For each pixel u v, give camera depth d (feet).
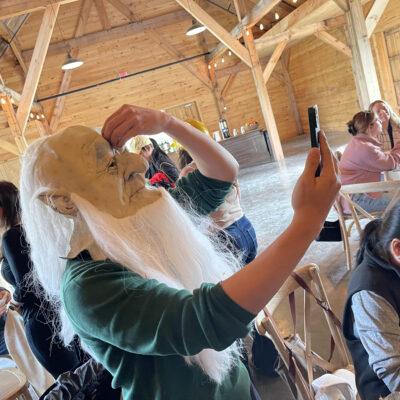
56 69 35.04
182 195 2.82
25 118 23.31
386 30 25.85
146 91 38.24
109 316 1.77
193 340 1.61
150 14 35.55
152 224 2.11
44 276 2.34
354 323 3.95
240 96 40.86
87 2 33.17
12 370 5.99
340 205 9.82
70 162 2.03
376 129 10.21
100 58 36.11
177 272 2.15
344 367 5.01
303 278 4.81
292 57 40.52
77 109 36.99
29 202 2.14
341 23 27.61
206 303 1.61
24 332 6.79
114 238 1.97
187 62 38.24
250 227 6.84
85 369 3.58
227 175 2.74
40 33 21.13
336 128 36.35
